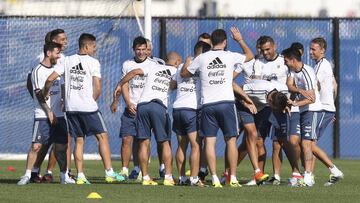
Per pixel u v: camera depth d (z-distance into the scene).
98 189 38.38
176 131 41.59
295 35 67.19
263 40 43.06
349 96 67.88
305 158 41.84
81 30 64.88
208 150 40.00
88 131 41.94
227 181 41.88
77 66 41.47
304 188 40.06
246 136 42.03
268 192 37.62
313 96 40.94
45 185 40.31
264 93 42.84
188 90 41.03
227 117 39.53
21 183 40.59
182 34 66.31
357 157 68.25
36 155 40.88
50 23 64.81
